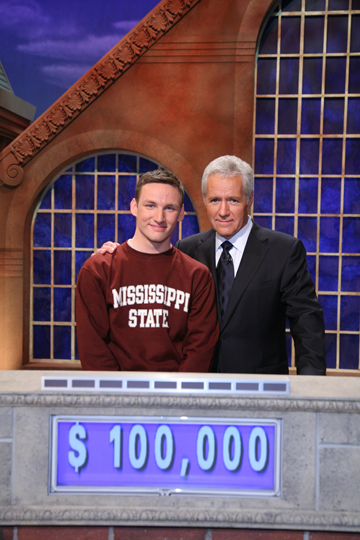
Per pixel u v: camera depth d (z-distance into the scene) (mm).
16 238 4551
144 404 861
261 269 1640
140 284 1297
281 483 873
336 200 4410
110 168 4605
